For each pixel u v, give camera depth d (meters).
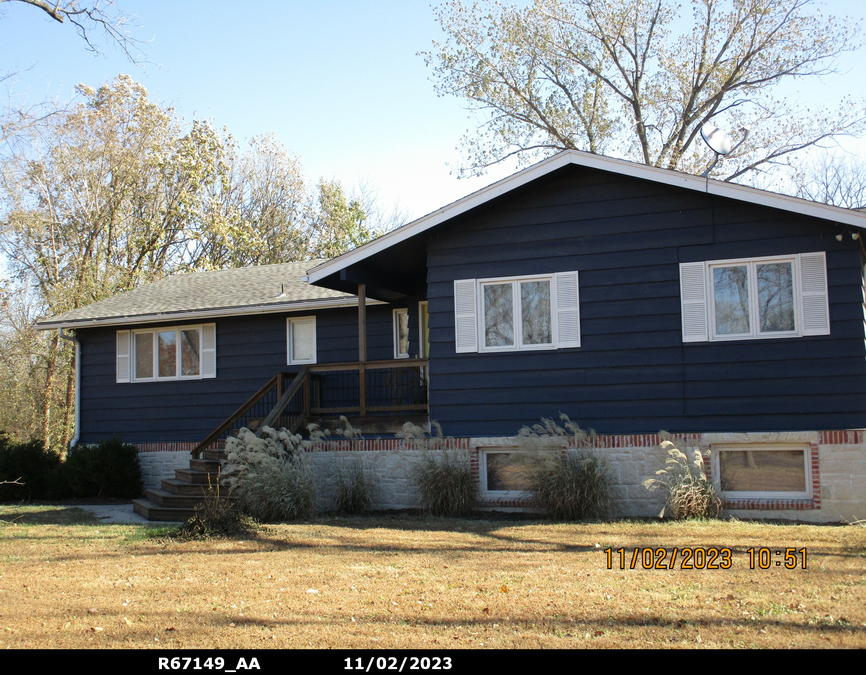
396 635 5.57
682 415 11.68
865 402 10.92
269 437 12.90
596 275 12.24
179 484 12.91
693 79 29.09
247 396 17.62
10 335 30.61
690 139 29.83
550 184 12.55
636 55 29.70
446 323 12.91
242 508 11.77
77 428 18.88
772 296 11.48
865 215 10.64
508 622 5.82
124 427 18.48
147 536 10.43
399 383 15.48
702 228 11.80
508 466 12.62
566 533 10.05
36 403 30.17
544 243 12.52
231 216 37.50
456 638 5.46
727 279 11.68
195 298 18.84
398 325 16.83
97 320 18.19
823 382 11.13
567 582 7.16
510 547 9.17
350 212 43.72
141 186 34.00
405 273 15.15
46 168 29.80
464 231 12.93
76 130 29.91
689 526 10.34
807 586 6.72
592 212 12.33
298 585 7.32
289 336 17.53
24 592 7.23
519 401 12.45
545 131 31.19
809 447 11.20
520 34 29.36
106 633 5.79
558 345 12.33
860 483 10.79
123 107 33.34
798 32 27.03
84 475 16.72
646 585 6.95
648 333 11.94
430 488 12.12
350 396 16.16
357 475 12.73
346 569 8.03
